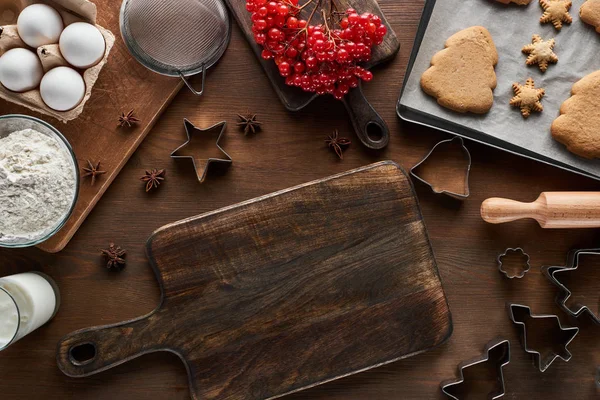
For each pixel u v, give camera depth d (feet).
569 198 2.95
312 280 3.02
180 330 3.00
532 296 3.16
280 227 3.01
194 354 3.01
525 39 3.07
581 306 3.11
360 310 3.03
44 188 2.78
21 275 2.95
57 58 2.81
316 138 3.12
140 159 3.09
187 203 3.10
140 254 3.09
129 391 3.08
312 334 3.03
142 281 3.09
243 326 3.01
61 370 2.95
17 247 2.97
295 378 3.02
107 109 3.02
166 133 3.09
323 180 3.00
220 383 3.01
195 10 2.93
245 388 3.01
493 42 3.05
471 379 3.15
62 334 3.07
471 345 3.14
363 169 3.01
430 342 3.04
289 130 3.12
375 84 3.12
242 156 3.11
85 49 2.79
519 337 3.14
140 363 3.08
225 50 3.08
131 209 3.09
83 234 3.08
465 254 3.14
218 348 3.01
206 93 3.10
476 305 3.14
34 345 3.07
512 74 3.07
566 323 3.16
